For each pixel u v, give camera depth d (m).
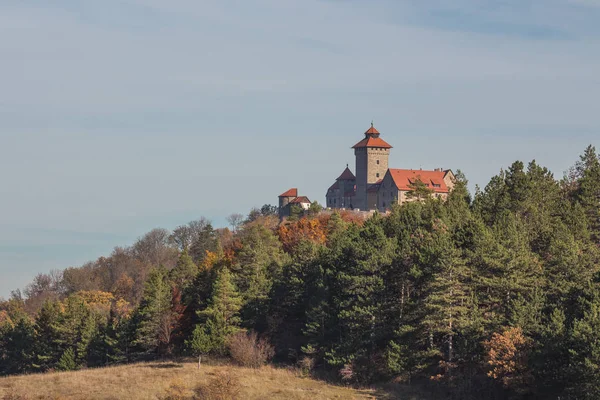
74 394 98.94
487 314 101.19
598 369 75.62
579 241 106.38
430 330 103.19
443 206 136.62
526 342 90.12
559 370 82.44
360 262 113.81
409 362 103.38
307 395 98.12
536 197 128.25
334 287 119.94
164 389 99.00
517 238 105.88
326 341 117.25
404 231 124.56
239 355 120.75
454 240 111.88
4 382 110.50
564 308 92.62
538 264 103.56
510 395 92.44
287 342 128.25
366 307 109.00
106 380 108.81
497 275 103.38
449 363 100.38
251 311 130.12
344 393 100.50
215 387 97.56
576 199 131.38
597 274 92.50
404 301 112.31
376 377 108.31
